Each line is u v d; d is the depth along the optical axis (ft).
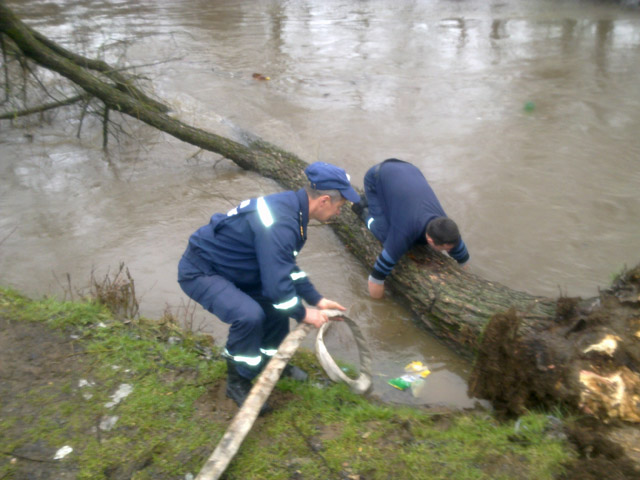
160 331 14.06
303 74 34.35
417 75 33.50
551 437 10.52
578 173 22.24
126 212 20.66
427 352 14.55
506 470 9.72
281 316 12.09
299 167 22.63
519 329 12.36
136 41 40.47
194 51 38.96
